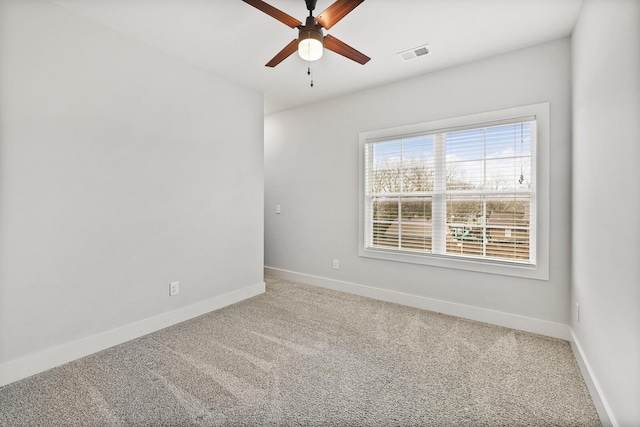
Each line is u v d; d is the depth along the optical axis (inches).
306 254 165.8
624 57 51.6
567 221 97.1
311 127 161.2
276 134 177.2
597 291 67.4
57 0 79.0
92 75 88.2
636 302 47.6
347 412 64.6
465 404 67.1
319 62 114.1
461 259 117.9
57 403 67.2
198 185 119.1
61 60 82.0
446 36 96.3
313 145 160.7
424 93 124.5
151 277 104.5
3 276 73.7
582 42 80.2
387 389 72.4
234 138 133.3
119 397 69.3
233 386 73.5
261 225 148.3
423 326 109.0
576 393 70.7
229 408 65.6
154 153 104.3
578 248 85.6
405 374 78.6
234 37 97.7
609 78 59.1
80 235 86.8
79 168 86.1
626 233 51.4
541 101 100.6
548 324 101.0
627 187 50.9
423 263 126.5
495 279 110.9
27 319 77.5
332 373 79.2
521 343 95.7
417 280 128.9
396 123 132.3
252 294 143.3
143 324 102.0
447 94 119.0
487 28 91.8
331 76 126.6
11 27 73.6
